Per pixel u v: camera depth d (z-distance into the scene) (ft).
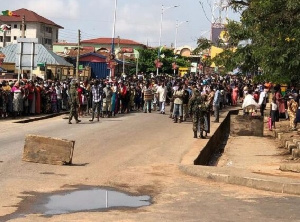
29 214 26.17
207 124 65.21
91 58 214.48
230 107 141.69
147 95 110.11
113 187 34.27
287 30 52.70
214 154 65.92
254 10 55.98
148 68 254.27
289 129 86.02
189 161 46.16
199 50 75.31
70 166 41.06
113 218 26.08
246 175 37.63
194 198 31.94
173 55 275.80
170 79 164.25
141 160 46.19
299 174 42.73
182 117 88.89
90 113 96.84
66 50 273.33
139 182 36.32
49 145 41.45
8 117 81.87
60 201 29.48
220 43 72.23
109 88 94.27
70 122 78.89
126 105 106.93
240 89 173.88
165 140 61.67
